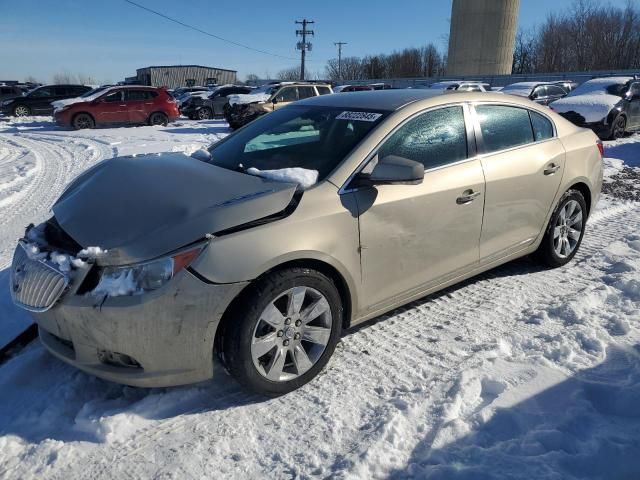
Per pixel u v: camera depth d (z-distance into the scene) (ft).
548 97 66.85
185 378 8.46
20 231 18.83
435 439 7.87
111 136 54.19
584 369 9.54
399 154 10.55
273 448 7.99
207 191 9.25
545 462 7.29
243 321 8.38
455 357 10.25
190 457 7.81
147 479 7.42
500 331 11.25
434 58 233.96
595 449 7.48
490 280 14.06
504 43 166.91
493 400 8.70
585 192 15.20
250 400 9.12
